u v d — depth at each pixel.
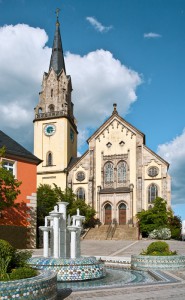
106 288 14.29
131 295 13.02
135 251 36.69
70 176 71.69
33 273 12.45
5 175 31.11
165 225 58.47
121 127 70.88
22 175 39.44
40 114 76.56
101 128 72.06
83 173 71.12
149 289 14.27
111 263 26.39
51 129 75.19
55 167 73.06
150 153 67.94
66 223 22.20
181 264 22.81
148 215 60.44
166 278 17.59
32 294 11.19
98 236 60.72
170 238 58.47
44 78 79.56
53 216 20.52
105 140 71.50
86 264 18.61
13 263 13.65
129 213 66.88
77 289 14.12
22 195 38.88
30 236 38.69
